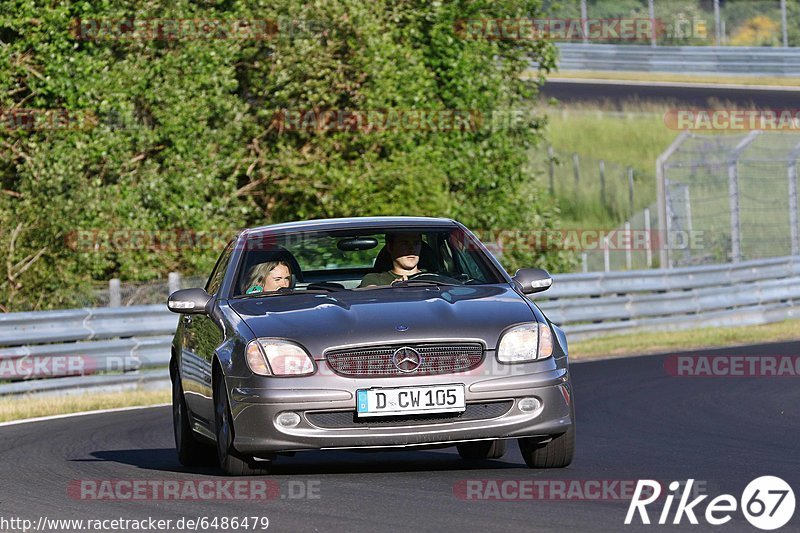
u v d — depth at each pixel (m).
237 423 23.89
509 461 27.55
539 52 88.00
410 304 24.91
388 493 22.44
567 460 25.12
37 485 25.98
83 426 40.50
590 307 71.56
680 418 36.84
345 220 29.09
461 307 24.83
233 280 27.50
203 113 70.62
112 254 67.62
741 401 40.91
